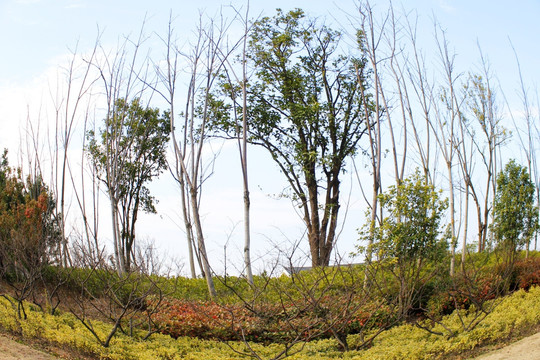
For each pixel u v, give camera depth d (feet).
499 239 49.24
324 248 67.97
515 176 50.29
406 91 56.29
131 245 71.56
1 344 32.50
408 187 43.60
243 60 56.59
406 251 42.22
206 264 49.85
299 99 69.41
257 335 40.27
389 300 42.27
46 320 37.22
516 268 47.42
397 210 43.01
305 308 36.52
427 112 55.52
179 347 36.63
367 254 42.78
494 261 50.01
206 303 47.34
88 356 33.55
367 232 43.75
